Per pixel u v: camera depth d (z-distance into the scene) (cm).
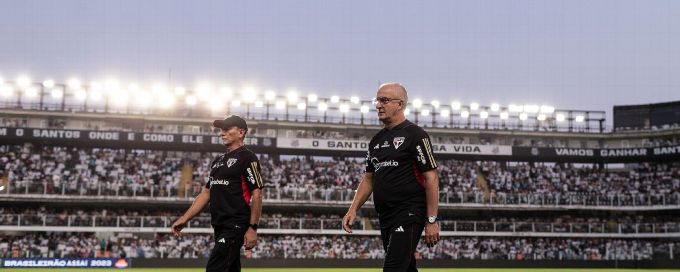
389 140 723
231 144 873
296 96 6606
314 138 6106
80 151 5778
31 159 5544
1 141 5653
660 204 5656
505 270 4784
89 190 5138
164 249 4866
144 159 5872
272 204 5406
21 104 6053
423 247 5322
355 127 6506
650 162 6444
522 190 6162
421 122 6894
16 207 5431
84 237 5069
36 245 4847
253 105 6562
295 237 5462
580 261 5369
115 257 4600
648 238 5822
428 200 695
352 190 5562
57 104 6109
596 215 6219
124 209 5594
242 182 849
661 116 6800
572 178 6356
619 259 5381
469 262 5269
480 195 5719
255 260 4981
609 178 6347
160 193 5278
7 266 4034
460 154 6238
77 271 3859
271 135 6456
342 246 5309
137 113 6194
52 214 5031
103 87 6184
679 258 5300
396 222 700
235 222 837
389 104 727
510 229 5594
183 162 5969
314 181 5984
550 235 5603
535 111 6925
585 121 6944
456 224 5562
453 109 6906
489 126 6950
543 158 6400
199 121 6259
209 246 5109
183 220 868
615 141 6788
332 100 6662
